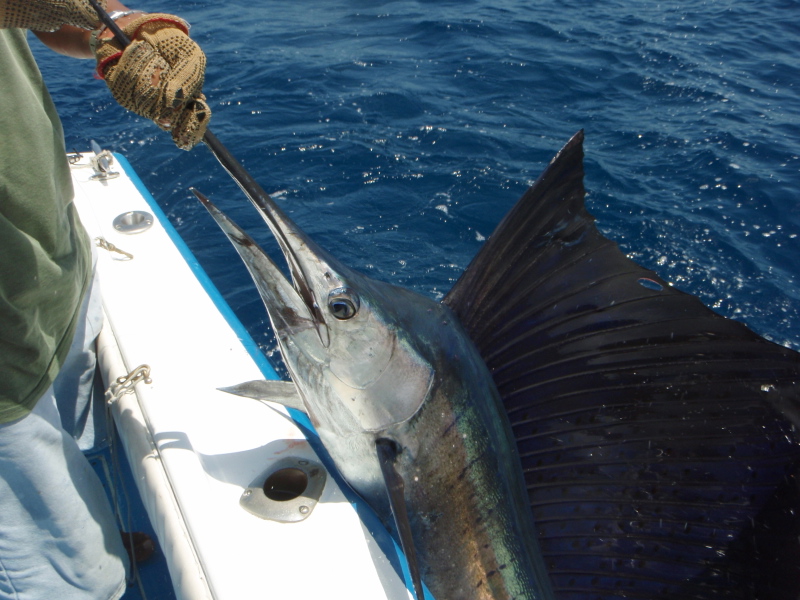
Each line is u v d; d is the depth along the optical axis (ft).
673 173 17.40
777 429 4.87
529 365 5.58
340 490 5.01
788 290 13.58
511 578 5.36
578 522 5.28
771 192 16.40
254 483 4.98
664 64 24.62
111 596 5.55
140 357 6.10
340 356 5.02
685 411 5.12
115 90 3.94
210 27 29.09
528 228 5.59
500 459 5.44
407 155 17.95
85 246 5.55
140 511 6.77
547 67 24.03
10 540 4.77
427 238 14.80
